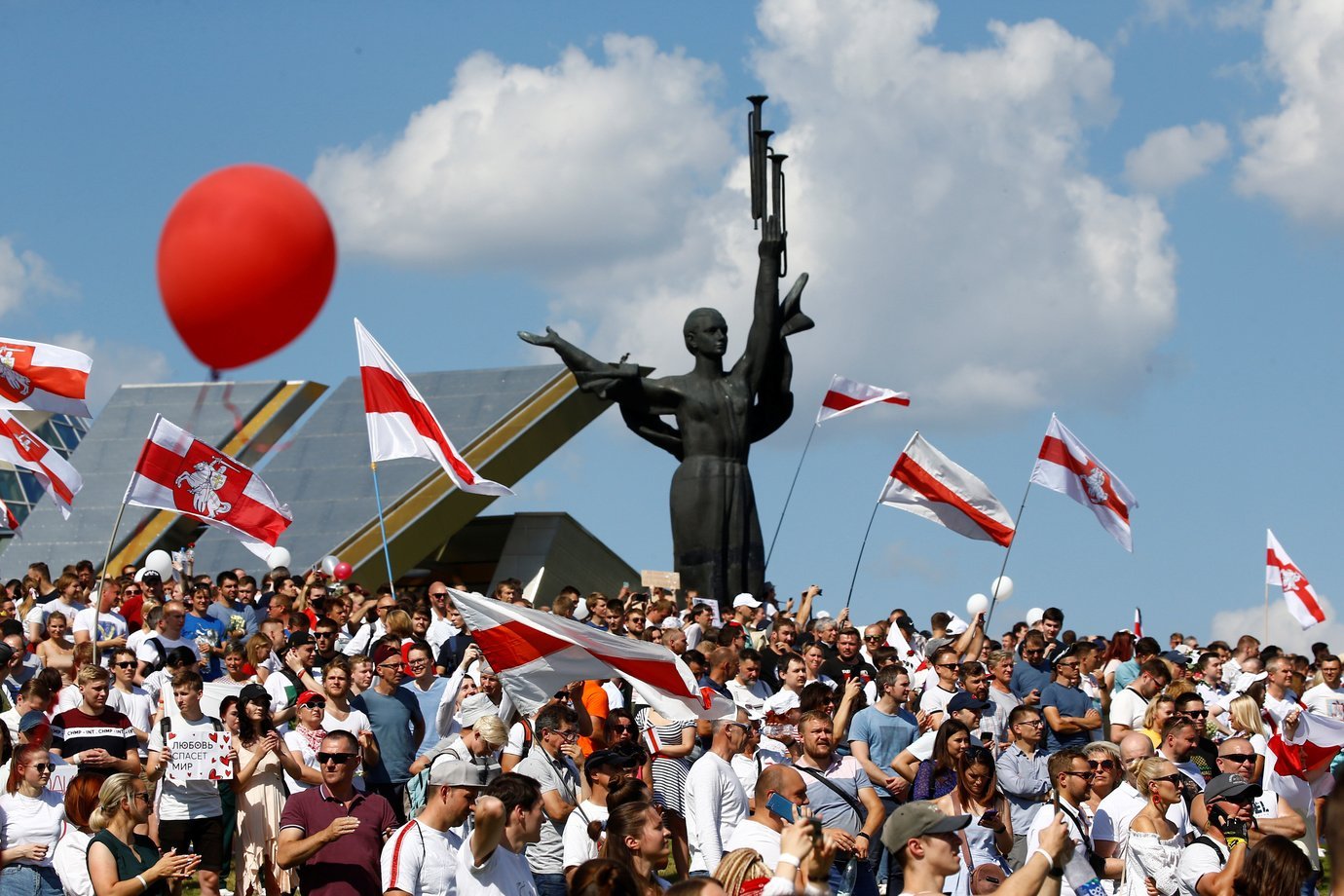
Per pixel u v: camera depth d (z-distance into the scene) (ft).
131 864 54.34
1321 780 73.51
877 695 75.72
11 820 58.34
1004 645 116.16
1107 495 114.21
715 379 159.12
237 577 98.84
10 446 103.50
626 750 57.98
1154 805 58.08
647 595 116.16
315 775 67.00
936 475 110.52
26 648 86.58
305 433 185.47
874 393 129.80
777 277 161.58
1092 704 92.79
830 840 42.04
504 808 48.85
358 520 171.32
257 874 65.72
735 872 41.91
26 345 104.58
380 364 101.91
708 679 75.51
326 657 85.51
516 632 62.54
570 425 184.85
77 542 168.55
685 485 156.76
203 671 84.79
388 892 49.42
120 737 67.97
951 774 58.49
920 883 41.04
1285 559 143.95
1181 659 111.14
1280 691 97.55
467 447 176.55
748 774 62.64
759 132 161.58
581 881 42.01
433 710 74.79
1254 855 44.14
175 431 94.07
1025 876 40.50
